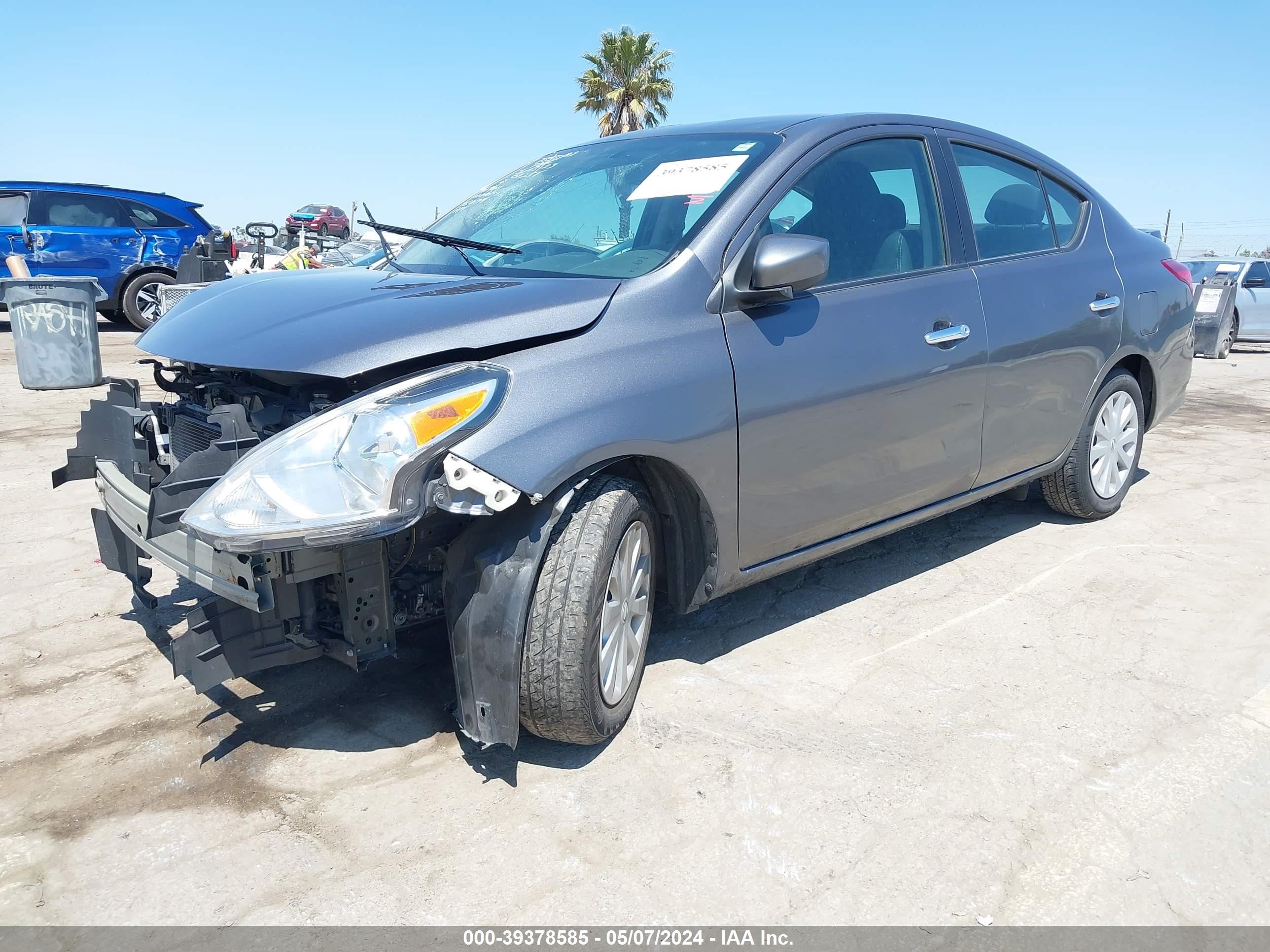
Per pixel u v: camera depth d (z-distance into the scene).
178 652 2.30
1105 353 4.33
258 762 2.66
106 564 3.29
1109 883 2.16
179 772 2.61
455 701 2.98
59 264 12.42
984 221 3.90
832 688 3.05
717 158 3.27
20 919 2.06
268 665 2.46
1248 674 3.14
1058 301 4.04
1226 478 5.68
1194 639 3.41
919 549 4.38
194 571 2.42
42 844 2.30
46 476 5.62
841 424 3.16
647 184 3.30
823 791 2.50
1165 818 2.39
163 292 4.57
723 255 2.93
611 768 2.62
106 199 12.73
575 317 2.61
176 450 3.10
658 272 2.84
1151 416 4.90
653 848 2.29
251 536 2.13
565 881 2.18
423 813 2.43
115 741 2.76
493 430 2.34
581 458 2.44
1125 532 4.60
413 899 2.12
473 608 2.43
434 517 2.51
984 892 2.14
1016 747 2.71
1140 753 2.68
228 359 2.51
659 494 2.85
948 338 3.49
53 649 3.35
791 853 2.27
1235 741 2.74
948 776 2.57
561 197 3.49
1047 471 4.29
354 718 2.89
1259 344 17.14
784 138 3.29
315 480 2.19
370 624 2.45
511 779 2.57
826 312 3.15
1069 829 2.35
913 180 3.65
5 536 4.55
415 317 2.50
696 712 2.91
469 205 3.86
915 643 3.38
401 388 2.31
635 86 37.59
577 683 2.47
